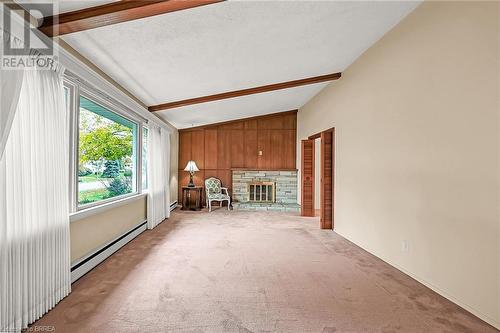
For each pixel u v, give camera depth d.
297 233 4.88
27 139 1.96
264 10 2.50
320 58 4.01
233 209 7.52
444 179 2.50
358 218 4.13
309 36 3.21
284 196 7.91
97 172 3.71
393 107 3.28
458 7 2.35
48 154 2.18
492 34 2.06
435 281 2.60
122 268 3.10
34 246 2.01
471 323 2.06
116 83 3.78
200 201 7.65
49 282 2.17
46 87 2.16
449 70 2.45
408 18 2.98
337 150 4.95
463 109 2.30
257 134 8.03
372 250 3.72
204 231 4.97
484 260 2.12
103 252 3.35
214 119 7.27
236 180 7.99
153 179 5.20
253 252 3.75
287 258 3.52
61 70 2.35
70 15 2.15
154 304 2.28
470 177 2.24
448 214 2.45
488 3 2.08
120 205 3.91
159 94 4.51
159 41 2.76
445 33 2.49
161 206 5.81
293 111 7.95
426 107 2.73
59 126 2.33
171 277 2.85
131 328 1.93
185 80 4.02
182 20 2.45
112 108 3.76
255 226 5.43
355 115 4.25
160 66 3.37
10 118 1.70
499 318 2.00
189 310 2.19
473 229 2.21
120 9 2.12
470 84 2.24
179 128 7.89
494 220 2.05
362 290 2.60
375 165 3.67
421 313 2.19
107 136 4.00
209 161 8.08
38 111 2.07
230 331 1.92
